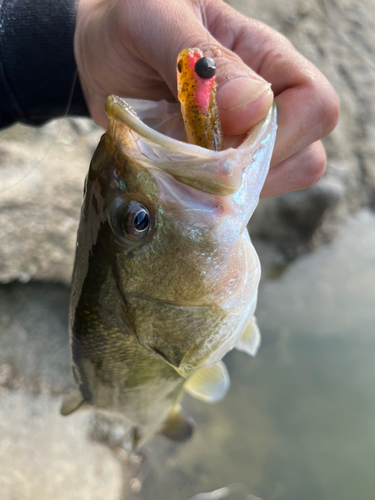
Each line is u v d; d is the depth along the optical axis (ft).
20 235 1.23
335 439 1.27
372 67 2.30
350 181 2.10
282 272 1.81
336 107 0.49
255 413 1.32
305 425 1.30
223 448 1.24
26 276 1.28
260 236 1.85
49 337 1.30
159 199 0.39
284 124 0.48
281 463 1.22
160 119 0.44
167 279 0.41
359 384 1.40
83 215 0.43
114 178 0.39
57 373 1.27
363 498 1.16
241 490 1.16
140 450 1.21
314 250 1.89
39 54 0.68
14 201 1.20
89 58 0.64
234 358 1.44
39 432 1.14
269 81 0.50
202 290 0.42
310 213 1.80
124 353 0.50
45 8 0.67
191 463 1.20
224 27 0.52
